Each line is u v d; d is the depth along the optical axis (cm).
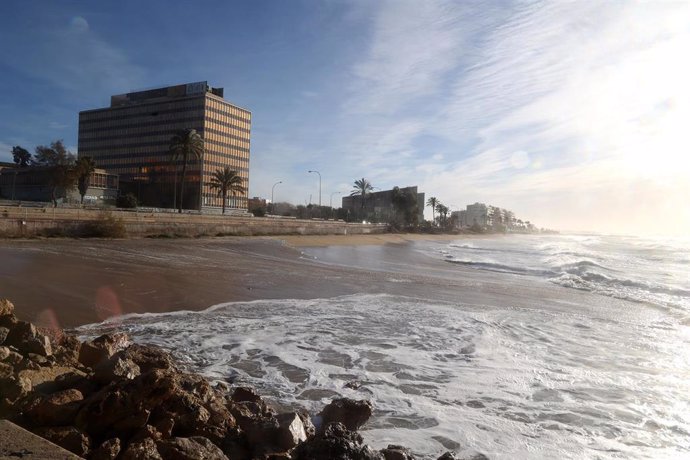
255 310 1448
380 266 3294
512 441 589
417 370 888
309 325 1255
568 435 613
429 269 3250
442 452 554
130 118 12662
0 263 1933
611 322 1439
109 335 735
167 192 11975
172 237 4619
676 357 1022
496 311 1574
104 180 9938
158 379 465
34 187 8988
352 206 16725
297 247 4941
